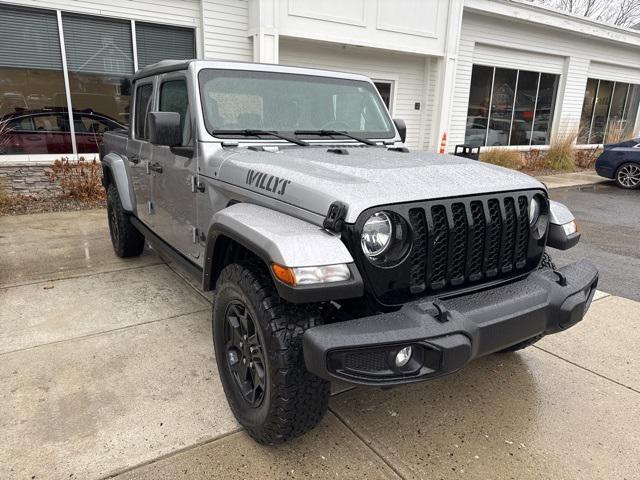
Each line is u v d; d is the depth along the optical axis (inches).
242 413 93.2
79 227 254.2
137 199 175.3
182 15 333.1
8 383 110.2
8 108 297.4
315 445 92.6
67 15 299.3
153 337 133.8
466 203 86.7
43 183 310.2
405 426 99.1
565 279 94.8
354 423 99.7
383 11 403.2
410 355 75.6
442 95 464.8
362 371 73.3
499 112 563.8
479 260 91.2
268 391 82.3
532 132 608.4
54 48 301.3
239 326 94.6
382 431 97.4
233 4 344.8
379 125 147.5
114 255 208.4
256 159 104.9
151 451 89.5
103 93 322.7
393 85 459.8
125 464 86.0
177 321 144.0
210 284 105.9
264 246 77.5
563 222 107.9
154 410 101.7
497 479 84.9
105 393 107.2
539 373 121.4
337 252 75.4
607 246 248.2
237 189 102.6
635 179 437.7
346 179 86.2
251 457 88.7
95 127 325.7
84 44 308.7
